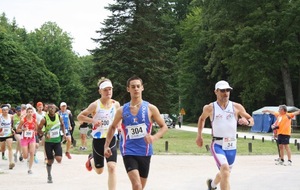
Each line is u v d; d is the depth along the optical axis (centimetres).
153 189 1014
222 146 794
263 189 1020
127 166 659
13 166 1412
